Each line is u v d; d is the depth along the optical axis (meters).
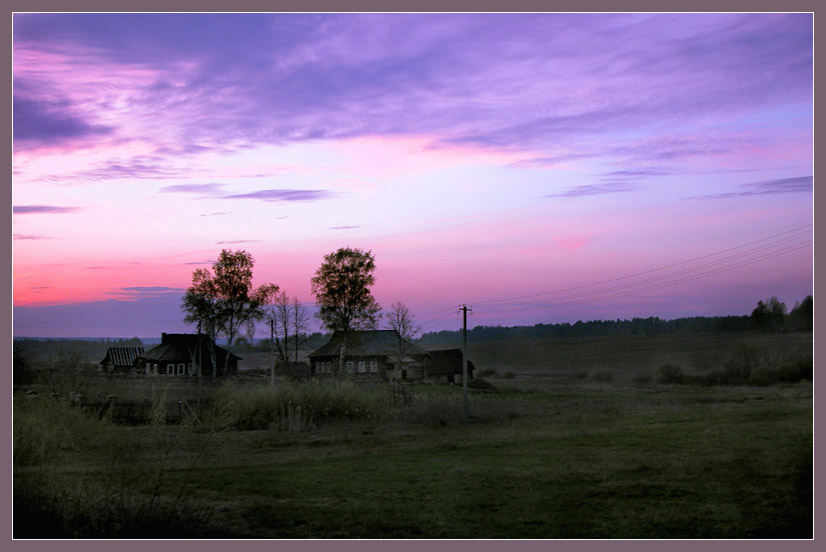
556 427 37.75
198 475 23.55
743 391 62.12
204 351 88.00
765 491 21.14
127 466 17.69
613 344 132.50
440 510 19.62
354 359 85.75
